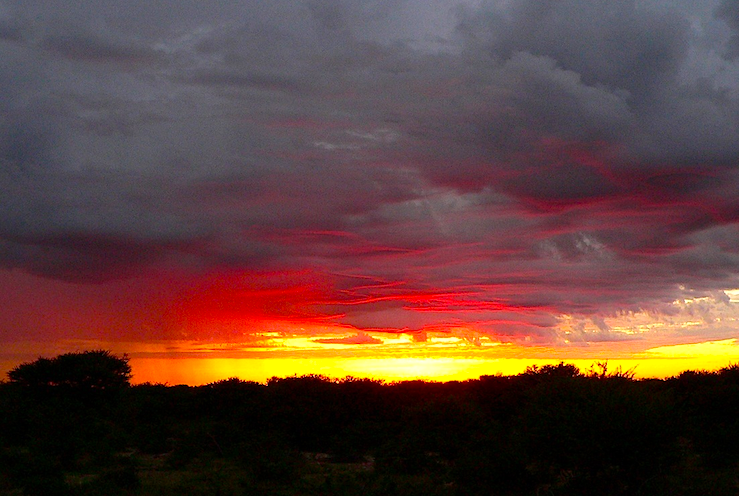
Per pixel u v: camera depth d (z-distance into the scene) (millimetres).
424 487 18844
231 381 42219
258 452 23172
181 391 46219
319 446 32250
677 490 16438
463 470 18984
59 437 28438
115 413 40125
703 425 25234
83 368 40625
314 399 33188
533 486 18062
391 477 21094
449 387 39938
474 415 26016
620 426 16281
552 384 18156
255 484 19938
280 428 32250
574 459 16859
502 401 35875
